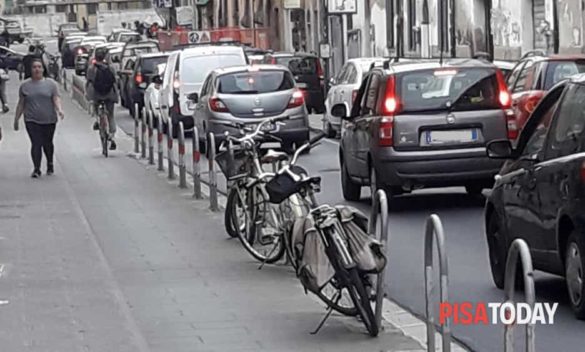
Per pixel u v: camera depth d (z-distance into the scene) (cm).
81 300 2272
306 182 2328
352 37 9944
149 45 10188
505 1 7175
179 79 6606
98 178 4581
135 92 8200
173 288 2388
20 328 2034
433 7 8400
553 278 2414
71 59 14550
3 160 5350
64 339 1952
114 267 2631
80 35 16725
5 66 12100
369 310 1936
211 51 6675
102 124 5581
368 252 1933
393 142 3347
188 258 2736
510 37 7125
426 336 1881
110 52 10462
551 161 2089
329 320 2069
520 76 4441
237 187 2870
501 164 3344
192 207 3666
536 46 6894
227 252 2803
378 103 3412
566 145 2069
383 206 1947
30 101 4594
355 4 7994
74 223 3331
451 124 3334
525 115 4188
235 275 2520
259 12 13488
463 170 3341
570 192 1995
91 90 5634
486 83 3375
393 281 2453
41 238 3058
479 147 3338
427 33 8494
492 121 3344
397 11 9181
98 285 2420
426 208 3497
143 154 5475
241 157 2830
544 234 2102
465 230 3070
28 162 5250
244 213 2769
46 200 3884
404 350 1855
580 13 6125
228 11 15325
